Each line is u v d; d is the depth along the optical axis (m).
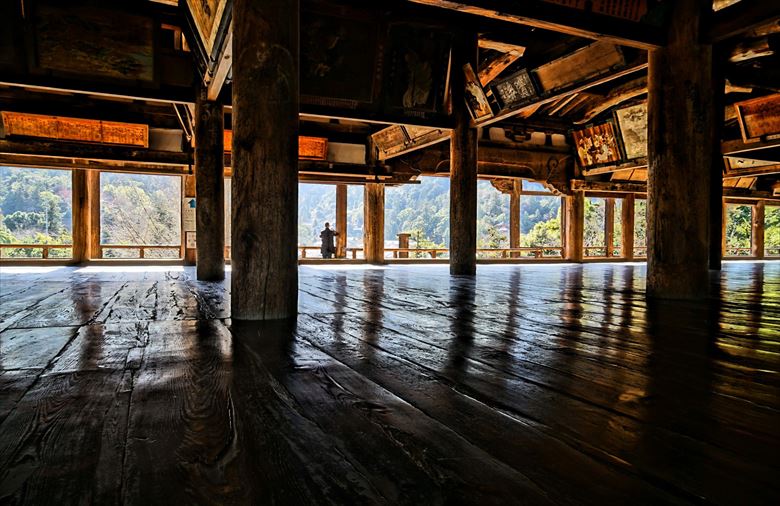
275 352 2.84
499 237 26.45
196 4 6.18
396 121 9.37
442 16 8.71
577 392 2.10
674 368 2.51
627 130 14.50
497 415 1.81
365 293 6.34
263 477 1.31
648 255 5.76
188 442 1.54
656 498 1.21
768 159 13.82
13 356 2.72
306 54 8.20
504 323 3.93
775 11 4.60
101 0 7.29
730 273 11.14
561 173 16.81
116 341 3.14
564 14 5.22
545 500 1.20
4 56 7.27
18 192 27.33
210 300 5.45
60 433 1.61
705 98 5.26
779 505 1.17
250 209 3.97
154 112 12.95
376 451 1.48
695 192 5.33
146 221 26.70
